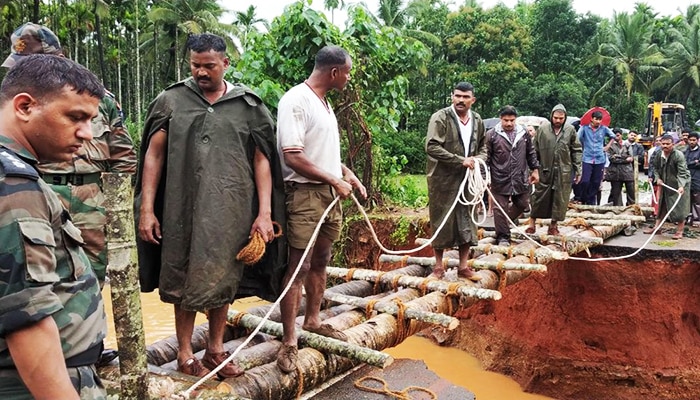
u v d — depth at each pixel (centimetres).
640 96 4172
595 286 880
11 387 175
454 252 763
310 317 400
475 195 564
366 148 1131
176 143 310
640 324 855
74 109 185
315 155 357
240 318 424
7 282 164
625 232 952
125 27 3375
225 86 325
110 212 233
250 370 344
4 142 179
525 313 943
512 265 632
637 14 4094
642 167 2316
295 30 1001
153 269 334
